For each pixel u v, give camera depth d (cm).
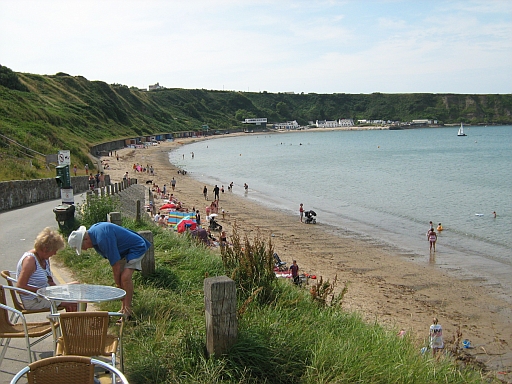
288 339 564
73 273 878
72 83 11012
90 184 3088
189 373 493
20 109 5344
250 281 757
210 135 17800
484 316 1513
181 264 908
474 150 10669
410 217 3372
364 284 1816
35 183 2288
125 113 12512
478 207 3772
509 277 1948
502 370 1126
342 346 593
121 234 614
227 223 3030
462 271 2034
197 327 577
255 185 5234
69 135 6300
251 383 498
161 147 11331
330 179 5788
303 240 2597
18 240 1212
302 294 800
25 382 476
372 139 16712
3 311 493
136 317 625
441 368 662
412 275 1964
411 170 6762
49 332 500
